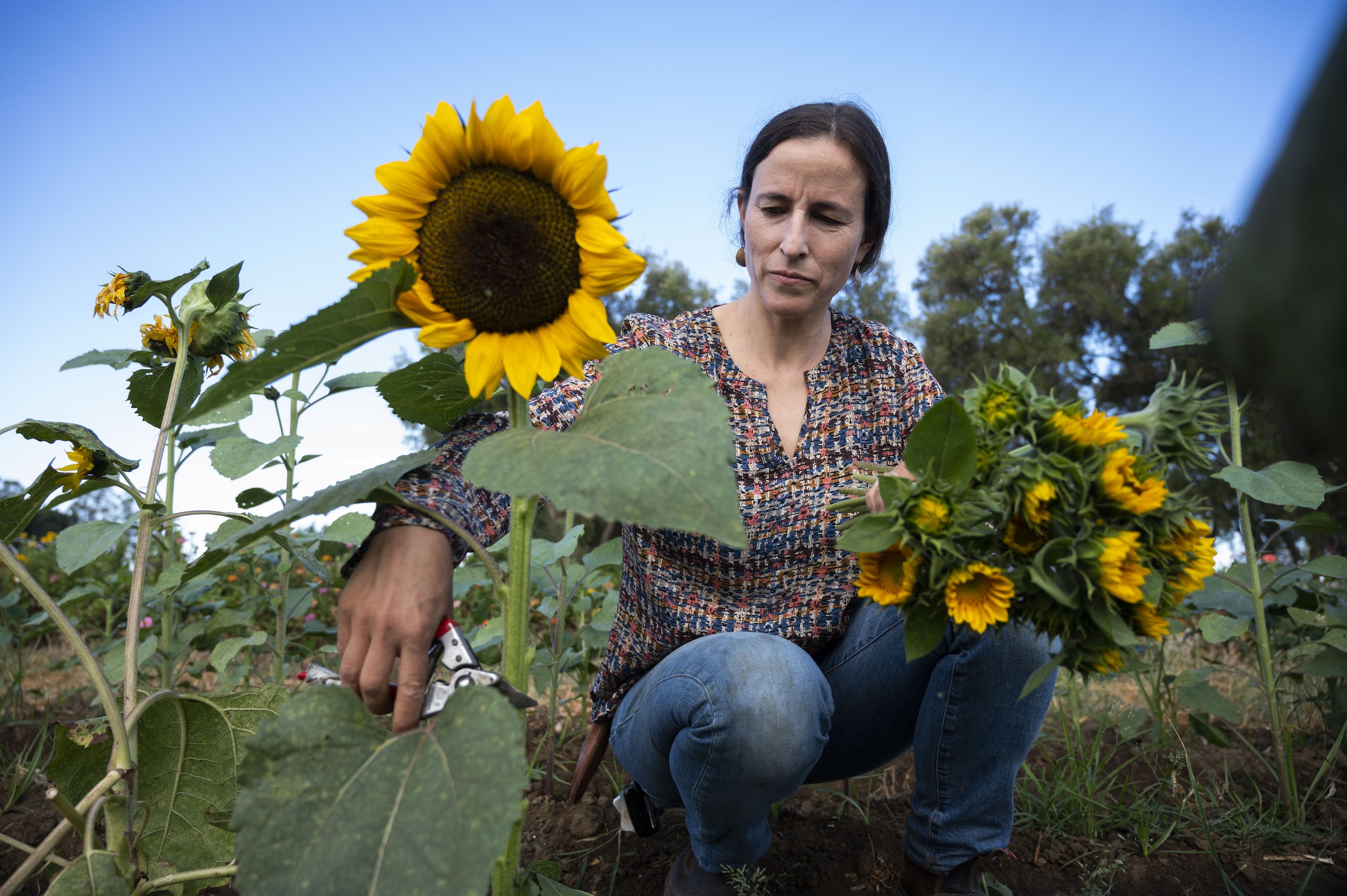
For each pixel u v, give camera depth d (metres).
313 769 0.99
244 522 2.05
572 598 2.80
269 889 0.91
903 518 1.07
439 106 1.05
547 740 2.52
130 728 1.29
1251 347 0.33
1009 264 20.83
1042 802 2.25
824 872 2.02
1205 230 19.16
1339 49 0.30
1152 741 2.70
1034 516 1.03
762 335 1.92
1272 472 2.15
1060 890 1.96
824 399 1.91
